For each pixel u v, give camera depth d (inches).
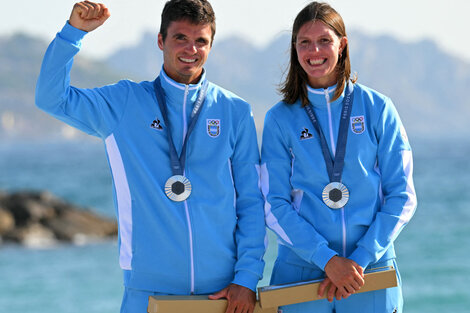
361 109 237.5
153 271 217.8
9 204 1465.3
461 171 4266.7
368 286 217.6
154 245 218.4
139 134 223.9
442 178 3683.6
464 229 1648.6
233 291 215.8
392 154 234.1
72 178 4581.7
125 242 221.6
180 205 219.5
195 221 218.8
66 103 212.5
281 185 235.1
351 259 219.9
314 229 226.8
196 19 217.8
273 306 213.0
